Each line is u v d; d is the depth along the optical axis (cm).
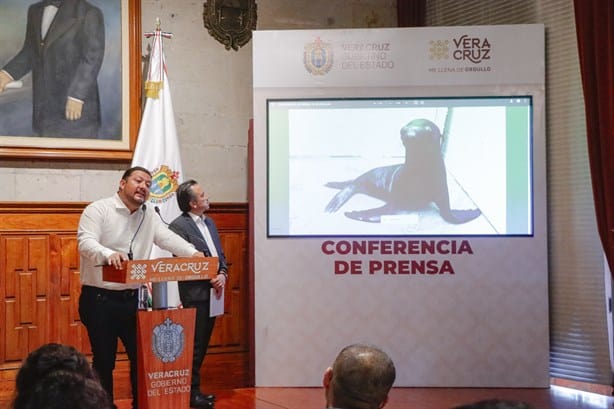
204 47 654
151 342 439
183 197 541
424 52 601
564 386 598
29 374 171
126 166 621
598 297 580
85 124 605
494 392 577
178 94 645
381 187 600
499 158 598
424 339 595
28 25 590
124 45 619
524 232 596
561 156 604
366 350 212
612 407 520
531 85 596
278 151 601
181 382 448
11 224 575
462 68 599
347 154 601
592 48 562
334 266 598
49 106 594
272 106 602
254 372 610
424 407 523
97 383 171
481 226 597
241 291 643
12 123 583
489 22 666
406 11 716
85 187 607
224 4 660
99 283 456
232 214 645
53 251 586
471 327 594
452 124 600
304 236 599
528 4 631
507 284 595
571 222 598
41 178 594
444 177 599
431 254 597
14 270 574
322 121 601
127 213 471
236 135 663
